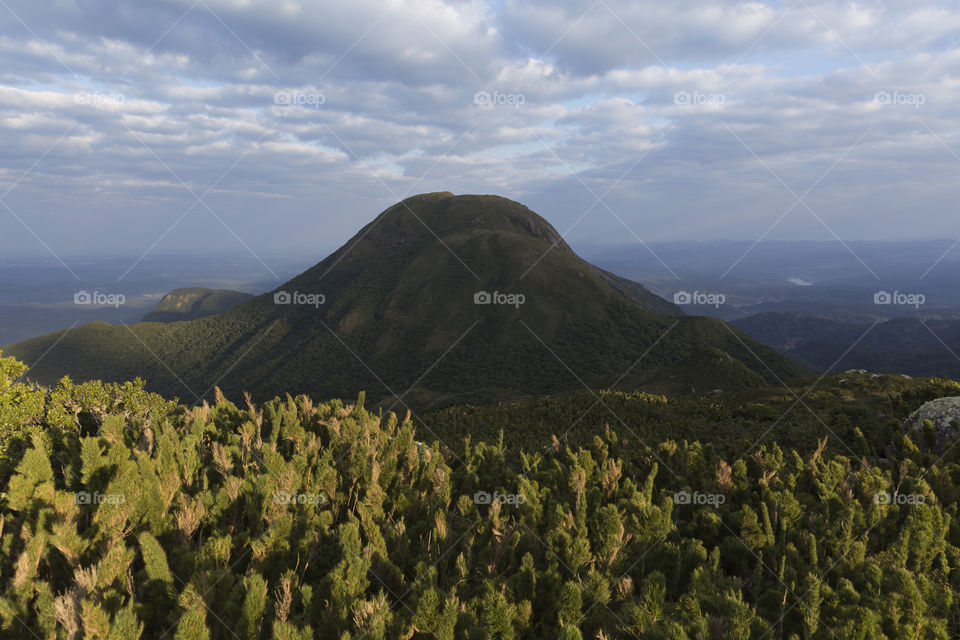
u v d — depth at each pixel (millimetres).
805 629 4320
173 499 5879
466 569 5094
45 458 5711
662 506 6207
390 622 3955
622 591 4820
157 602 4020
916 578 5191
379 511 6105
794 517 6750
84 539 4746
